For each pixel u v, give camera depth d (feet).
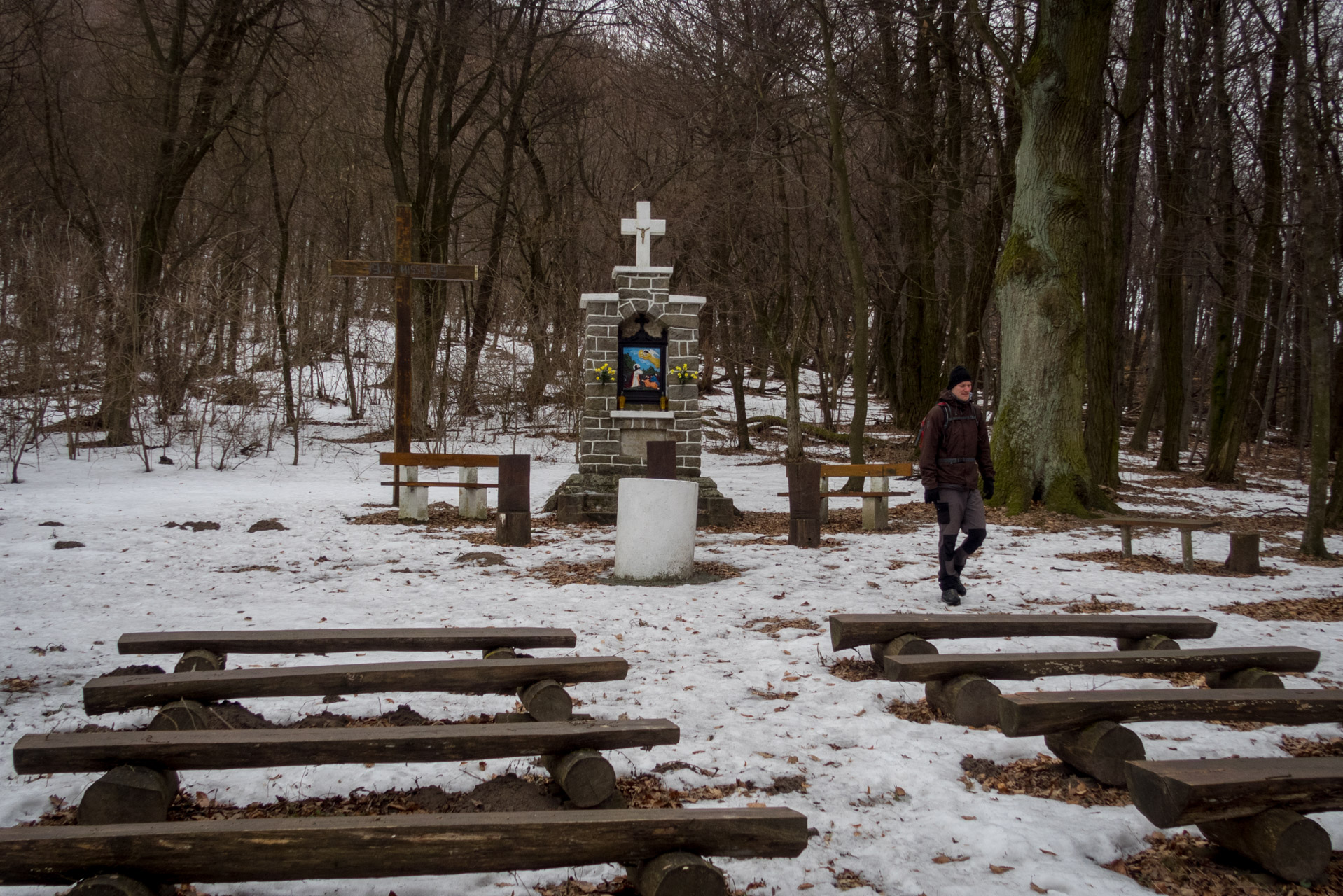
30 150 77.10
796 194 78.84
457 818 9.09
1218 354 78.23
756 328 94.17
